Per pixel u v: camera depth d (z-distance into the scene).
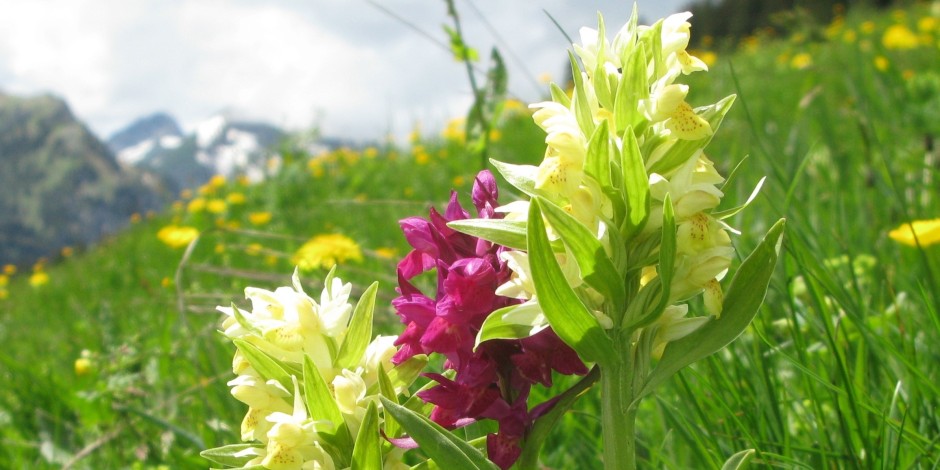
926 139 0.68
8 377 0.66
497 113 0.53
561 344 0.25
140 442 0.50
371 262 0.82
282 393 0.26
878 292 0.48
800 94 1.28
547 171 0.24
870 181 0.62
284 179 1.58
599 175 0.23
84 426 0.55
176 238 0.94
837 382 0.36
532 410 0.26
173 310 0.70
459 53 0.53
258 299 0.27
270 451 0.25
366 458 0.24
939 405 0.33
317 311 0.27
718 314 0.24
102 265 1.55
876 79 0.97
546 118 0.25
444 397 0.25
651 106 0.24
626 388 0.24
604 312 0.24
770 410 0.36
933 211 0.58
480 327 0.25
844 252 0.49
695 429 0.35
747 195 0.69
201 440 0.45
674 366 0.24
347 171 1.87
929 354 0.39
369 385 0.27
